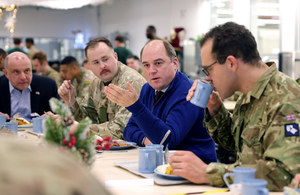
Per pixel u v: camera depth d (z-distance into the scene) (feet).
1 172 1.10
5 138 1.30
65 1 10.77
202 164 4.43
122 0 41.11
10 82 11.48
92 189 1.19
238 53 4.66
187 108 6.70
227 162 14.03
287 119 4.34
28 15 46.03
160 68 6.95
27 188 1.09
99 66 8.99
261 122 4.62
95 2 11.79
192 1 30.55
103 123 8.46
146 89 7.64
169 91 7.00
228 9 27.63
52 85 12.00
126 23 40.68
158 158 5.14
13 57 11.07
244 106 4.98
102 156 6.19
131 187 4.34
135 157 6.10
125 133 7.58
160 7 34.68
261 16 25.32
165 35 34.22
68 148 3.65
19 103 11.54
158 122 6.23
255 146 4.65
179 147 6.84
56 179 1.13
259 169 4.20
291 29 22.95
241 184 3.38
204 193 4.00
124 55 21.52
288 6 23.00
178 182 4.45
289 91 4.51
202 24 29.66
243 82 4.77
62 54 48.21
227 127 5.61
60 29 47.83
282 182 4.13
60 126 3.70
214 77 4.81
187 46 24.45
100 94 9.36
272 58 24.25
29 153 1.19
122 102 6.09
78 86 16.40
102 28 46.19
